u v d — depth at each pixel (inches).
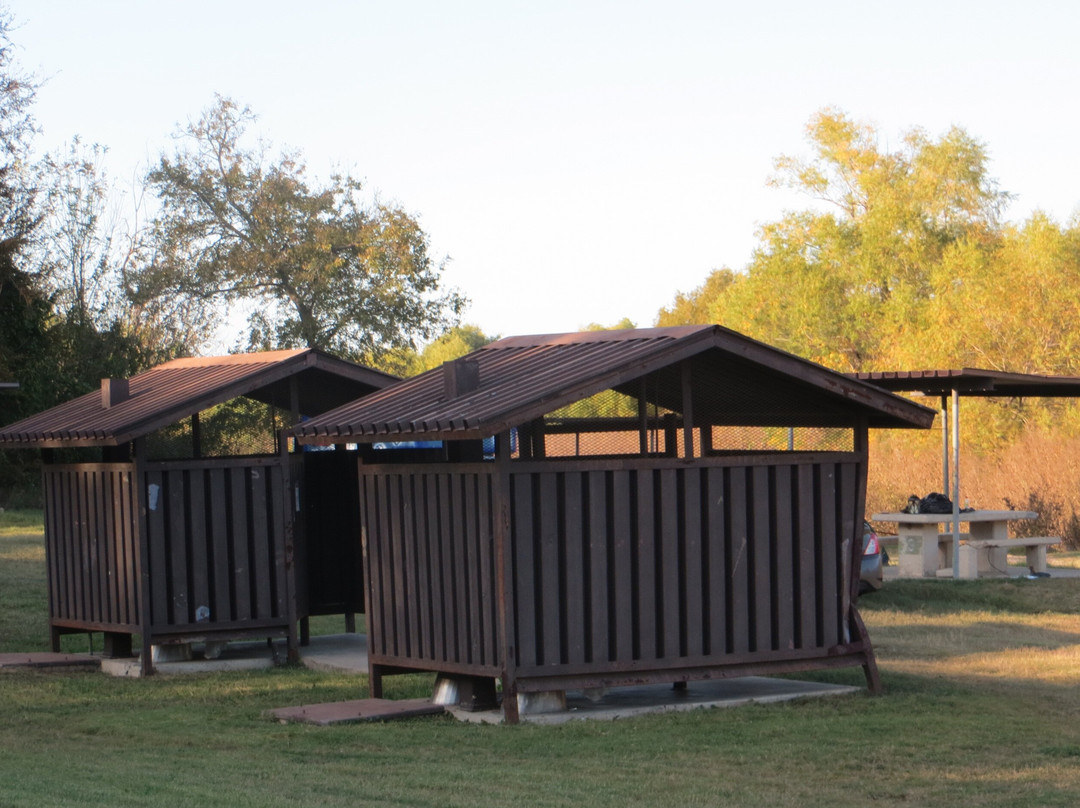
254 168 1994.3
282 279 1991.9
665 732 353.1
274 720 383.2
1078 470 1021.2
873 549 673.0
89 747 345.1
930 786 289.0
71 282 1788.9
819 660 404.8
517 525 362.6
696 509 385.1
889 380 772.6
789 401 405.4
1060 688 427.2
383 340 1975.9
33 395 1450.5
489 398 366.0
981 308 1517.0
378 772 304.3
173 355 1863.9
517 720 363.9
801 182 2074.3
